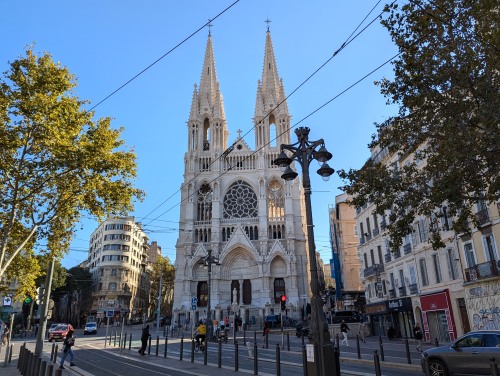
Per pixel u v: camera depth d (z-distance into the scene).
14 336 60.47
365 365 21.47
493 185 14.36
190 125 100.56
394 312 43.00
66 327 50.81
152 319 116.81
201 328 30.30
